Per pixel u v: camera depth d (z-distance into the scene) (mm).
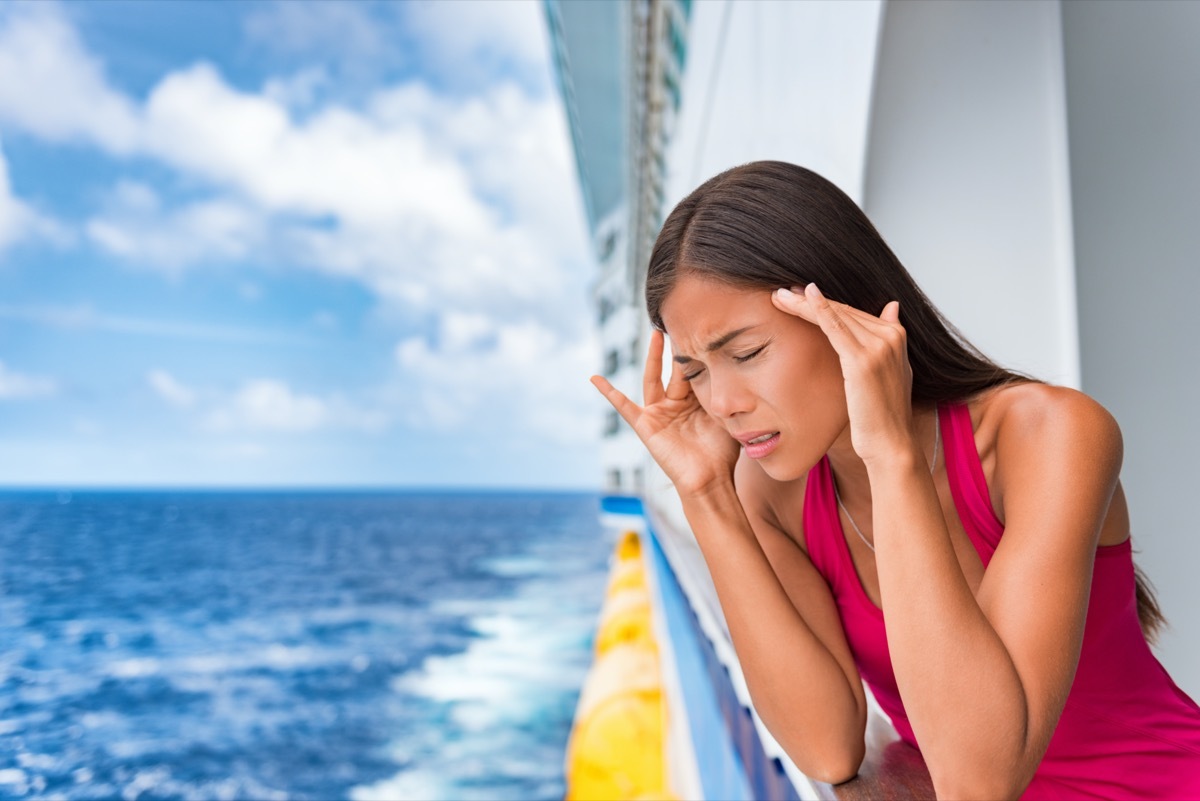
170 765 21188
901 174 1979
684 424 1364
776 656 1237
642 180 8797
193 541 82000
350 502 153250
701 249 1056
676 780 3969
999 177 1989
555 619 39156
